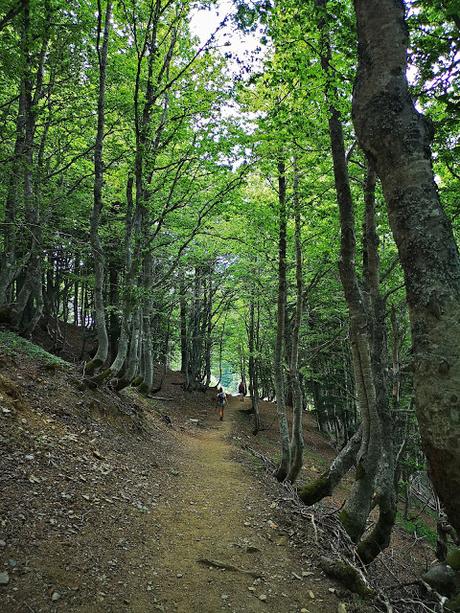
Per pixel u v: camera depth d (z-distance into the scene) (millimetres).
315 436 22953
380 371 6980
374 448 7176
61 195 11562
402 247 2715
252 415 24547
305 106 8047
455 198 7625
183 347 27891
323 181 11391
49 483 5727
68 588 3992
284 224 11297
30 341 11469
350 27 5781
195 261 18875
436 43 5090
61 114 12703
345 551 6605
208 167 12453
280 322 11344
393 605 5371
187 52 12977
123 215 16125
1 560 3967
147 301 15953
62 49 8414
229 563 5484
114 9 10445
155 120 13492
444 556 8688
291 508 8227
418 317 2557
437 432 2355
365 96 3023
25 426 6793
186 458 11094
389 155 2828
